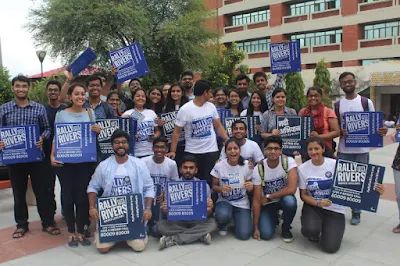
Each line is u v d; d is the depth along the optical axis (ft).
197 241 14.25
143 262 12.50
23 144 14.21
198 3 65.72
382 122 15.30
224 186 14.40
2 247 14.02
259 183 14.35
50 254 13.30
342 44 82.64
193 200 13.85
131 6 57.52
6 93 28.19
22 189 15.14
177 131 15.94
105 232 13.05
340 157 16.60
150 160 15.29
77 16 52.29
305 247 13.67
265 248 13.61
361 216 17.07
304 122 15.72
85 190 14.03
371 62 74.74
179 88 18.30
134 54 18.66
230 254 13.08
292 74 61.21
